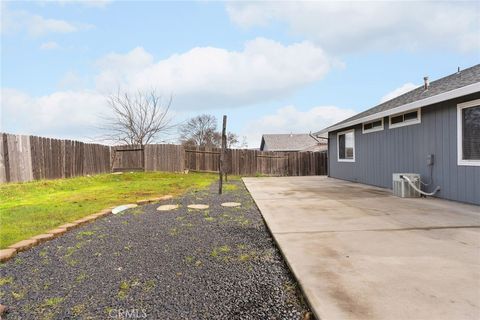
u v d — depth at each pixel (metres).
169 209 5.71
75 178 10.92
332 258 2.89
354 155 10.92
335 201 6.27
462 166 5.80
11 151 8.23
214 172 15.43
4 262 3.09
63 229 4.10
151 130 20.67
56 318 2.11
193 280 2.65
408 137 7.60
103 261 3.11
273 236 3.70
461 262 2.71
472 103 5.53
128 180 12.08
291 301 2.27
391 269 2.59
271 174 15.97
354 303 2.03
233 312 2.13
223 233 4.07
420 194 6.66
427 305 1.98
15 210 5.34
